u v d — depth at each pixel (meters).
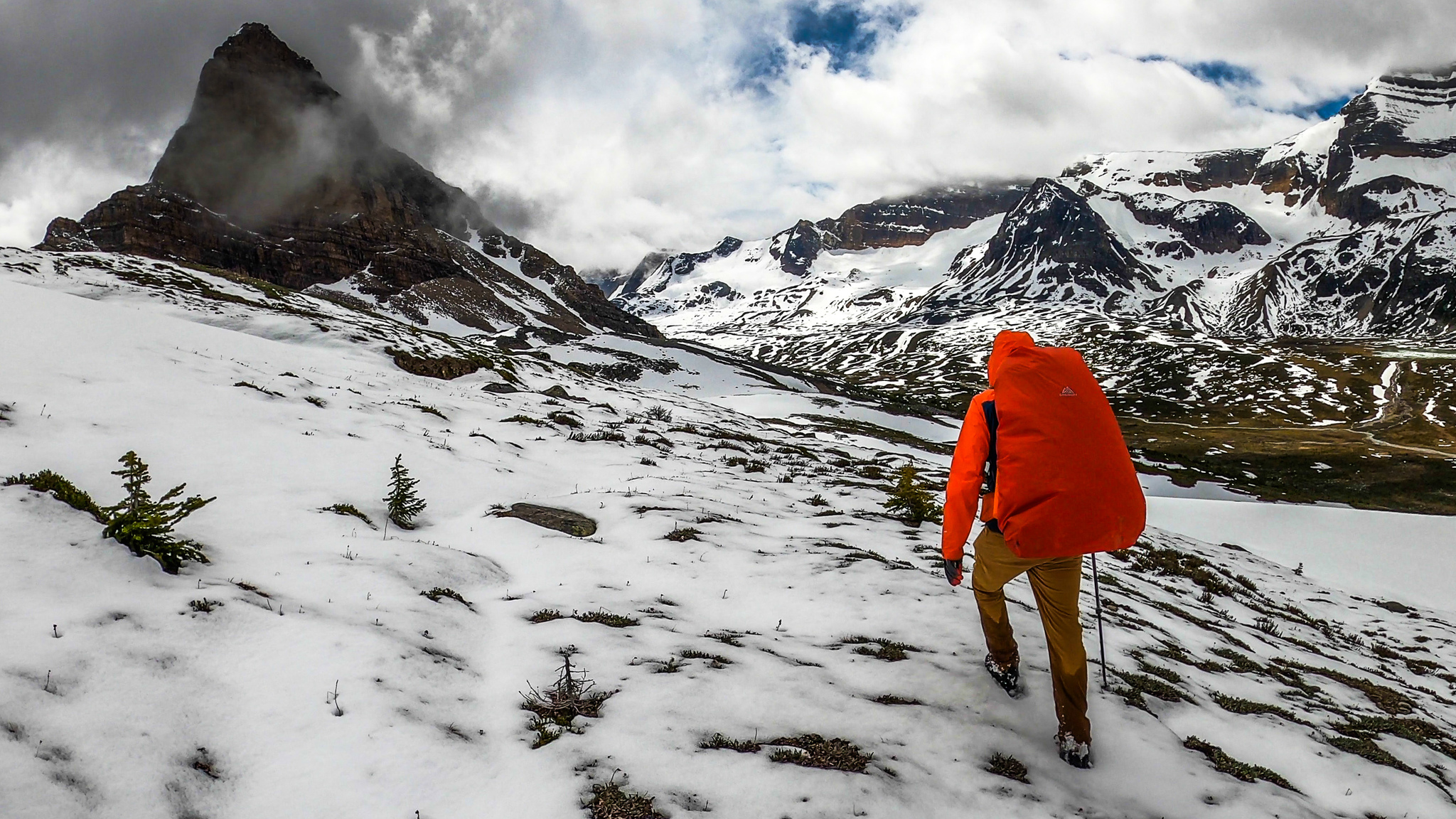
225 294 62.47
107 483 9.93
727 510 14.27
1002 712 5.75
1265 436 137.62
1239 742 6.21
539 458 20.86
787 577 9.42
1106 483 4.66
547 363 74.31
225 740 4.55
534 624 7.36
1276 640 13.14
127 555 6.96
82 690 4.57
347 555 8.83
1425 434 131.75
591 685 5.78
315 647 5.74
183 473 11.11
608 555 10.42
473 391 36.59
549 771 4.49
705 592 8.93
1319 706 8.12
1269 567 27.69
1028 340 5.19
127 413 13.52
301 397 20.48
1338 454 115.81
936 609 8.02
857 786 4.50
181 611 6.01
